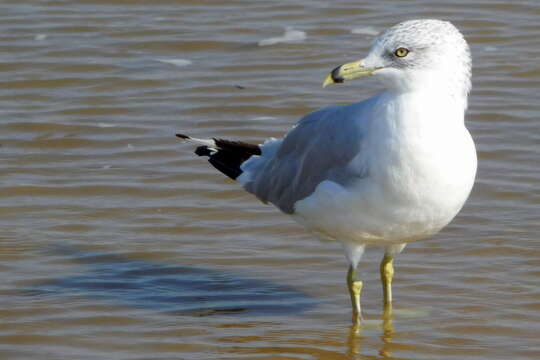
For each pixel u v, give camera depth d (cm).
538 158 1620
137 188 1547
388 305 1210
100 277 1297
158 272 1314
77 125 1761
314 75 1945
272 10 2253
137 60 2030
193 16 2233
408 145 1048
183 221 1452
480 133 1712
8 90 1905
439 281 1278
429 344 1138
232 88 1900
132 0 2306
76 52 2056
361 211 1102
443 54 1046
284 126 1753
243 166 1295
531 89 1880
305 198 1161
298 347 1131
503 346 1130
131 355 1109
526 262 1320
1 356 1104
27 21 2203
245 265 1333
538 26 2142
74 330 1162
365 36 2106
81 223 1442
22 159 1642
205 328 1172
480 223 1427
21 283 1274
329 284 1288
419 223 1097
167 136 1722
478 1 2264
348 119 1127
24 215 1465
